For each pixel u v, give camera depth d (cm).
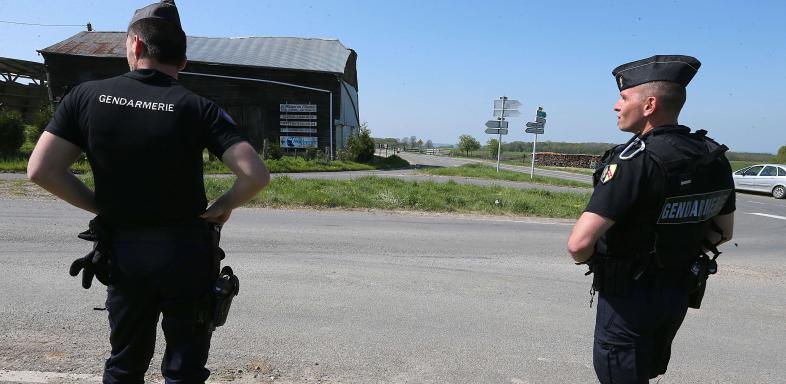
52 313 416
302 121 3083
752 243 967
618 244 209
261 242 742
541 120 2383
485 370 360
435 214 1171
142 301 204
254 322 425
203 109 199
